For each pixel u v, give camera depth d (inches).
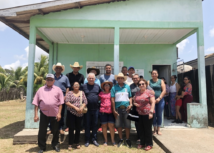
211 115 213.9
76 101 137.0
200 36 189.3
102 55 264.1
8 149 138.8
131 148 140.0
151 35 224.7
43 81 554.9
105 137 147.6
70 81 164.6
